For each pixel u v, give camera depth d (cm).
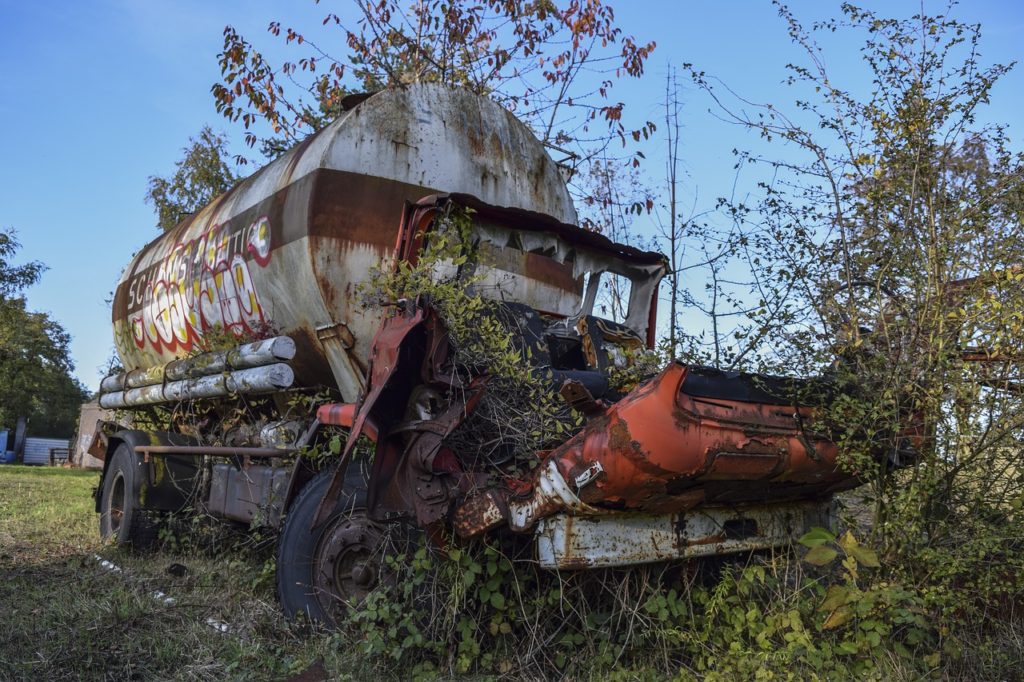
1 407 4484
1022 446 399
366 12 1134
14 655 399
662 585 425
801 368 430
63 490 1305
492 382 415
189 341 738
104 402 943
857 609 376
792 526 448
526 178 653
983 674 379
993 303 383
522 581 411
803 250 455
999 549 389
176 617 469
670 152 712
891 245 433
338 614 445
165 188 1479
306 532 460
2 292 4238
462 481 398
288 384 568
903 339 419
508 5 1137
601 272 568
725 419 374
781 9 458
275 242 572
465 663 391
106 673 384
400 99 596
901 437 409
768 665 369
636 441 352
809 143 459
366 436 423
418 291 407
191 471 710
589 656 402
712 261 518
